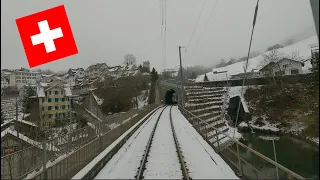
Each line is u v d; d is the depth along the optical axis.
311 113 19.86
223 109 35.22
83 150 6.74
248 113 32.12
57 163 5.31
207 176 6.34
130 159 8.31
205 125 11.77
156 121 20.17
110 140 9.99
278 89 29.62
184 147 10.04
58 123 34.72
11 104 34.41
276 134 26.06
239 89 40.00
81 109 47.78
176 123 18.66
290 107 25.67
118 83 61.03
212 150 9.34
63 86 45.94
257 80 37.44
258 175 5.63
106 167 7.42
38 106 41.16
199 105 31.81
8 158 5.78
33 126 22.89
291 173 4.10
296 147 19.61
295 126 22.97
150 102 60.78
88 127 9.19
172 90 63.66
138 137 13.00
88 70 95.75
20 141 12.01
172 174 6.64
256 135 27.02
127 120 15.01
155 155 8.80
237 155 6.73
